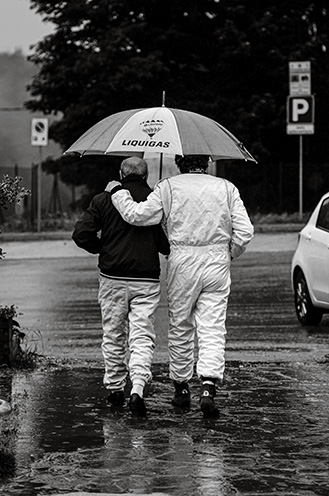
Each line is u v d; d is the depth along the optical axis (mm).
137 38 86812
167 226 17000
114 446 14789
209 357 16719
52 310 34719
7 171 89750
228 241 17094
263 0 89312
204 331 16891
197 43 88375
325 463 13922
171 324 17234
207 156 17391
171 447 14727
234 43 85812
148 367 16875
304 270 30188
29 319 32344
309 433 15562
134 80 84250
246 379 20172
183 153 17109
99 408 17359
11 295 39219
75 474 13367
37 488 12773
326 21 90875
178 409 17312
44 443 14969
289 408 17359
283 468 13664
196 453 14391
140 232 16984
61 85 88375
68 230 74750
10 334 21281
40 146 68250
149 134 17391
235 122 85250
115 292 17031
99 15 88500
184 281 16922
